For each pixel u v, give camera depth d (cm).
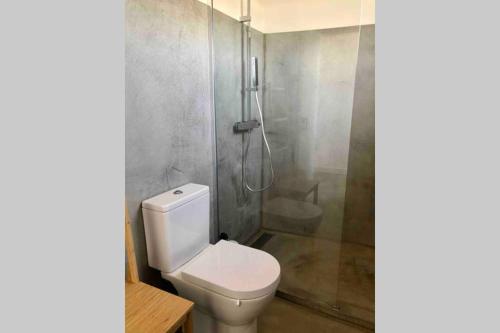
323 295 195
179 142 172
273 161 234
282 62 220
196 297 146
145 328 114
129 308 124
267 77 223
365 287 202
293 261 222
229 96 208
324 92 219
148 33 145
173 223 149
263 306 138
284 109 226
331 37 211
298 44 217
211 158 201
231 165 220
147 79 147
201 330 154
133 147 144
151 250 153
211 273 145
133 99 141
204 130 191
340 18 207
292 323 178
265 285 136
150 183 155
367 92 210
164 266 150
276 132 229
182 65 168
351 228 225
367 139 215
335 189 224
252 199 241
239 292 131
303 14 212
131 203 146
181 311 123
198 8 175
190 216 160
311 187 228
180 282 148
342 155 220
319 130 222
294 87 223
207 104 191
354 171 219
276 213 238
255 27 216
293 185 231
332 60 214
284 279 207
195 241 165
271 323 177
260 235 243
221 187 212
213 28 187
